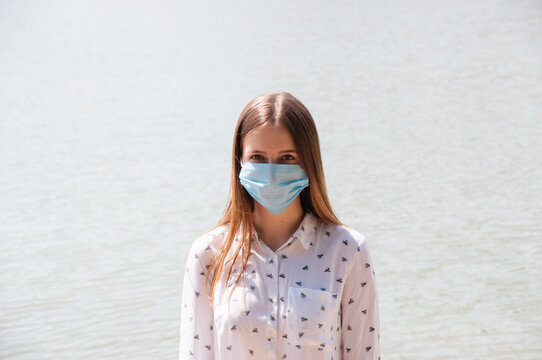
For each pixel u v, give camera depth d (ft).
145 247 29.12
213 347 7.77
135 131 51.21
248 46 86.63
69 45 94.68
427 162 39.04
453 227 29.19
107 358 20.52
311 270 7.52
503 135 43.98
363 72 68.08
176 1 132.36
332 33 91.86
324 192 7.57
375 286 7.61
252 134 7.36
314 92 60.80
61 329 22.39
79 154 45.68
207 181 37.96
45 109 60.85
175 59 81.61
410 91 58.80
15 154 46.65
